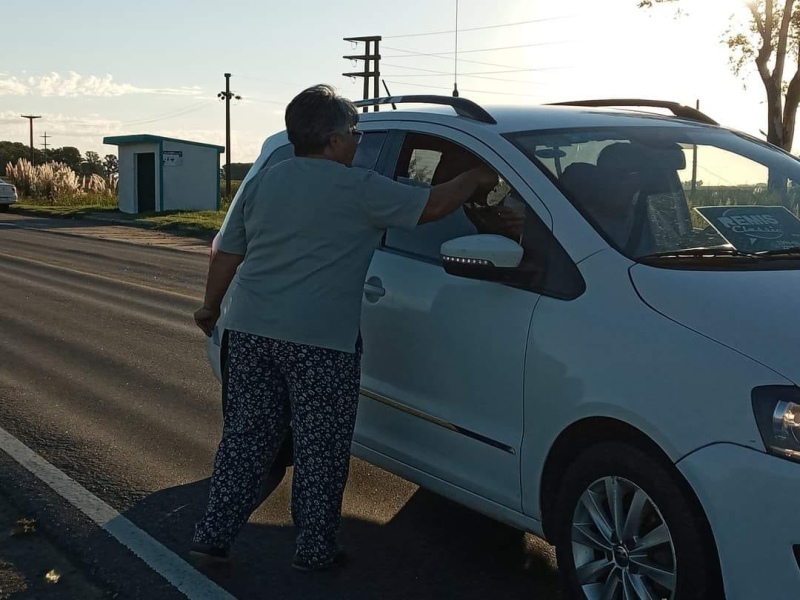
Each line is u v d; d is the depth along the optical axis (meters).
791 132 24.56
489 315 3.55
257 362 3.65
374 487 4.91
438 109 4.39
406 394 3.98
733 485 2.70
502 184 3.74
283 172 3.63
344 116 3.65
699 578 2.83
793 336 2.84
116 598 3.61
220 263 3.89
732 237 3.64
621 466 3.04
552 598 3.65
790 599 2.63
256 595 3.65
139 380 7.16
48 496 4.64
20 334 9.05
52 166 45.00
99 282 13.48
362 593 3.69
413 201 3.52
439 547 4.14
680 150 4.07
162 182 33.72
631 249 3.35
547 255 3.44
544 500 3.39
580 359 3.16
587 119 4.20
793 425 2.66
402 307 3.97
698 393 2.83
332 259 3.54
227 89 48.00
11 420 5.98
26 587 3.70
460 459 3.73
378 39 40.72
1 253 18.02
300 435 3.67
